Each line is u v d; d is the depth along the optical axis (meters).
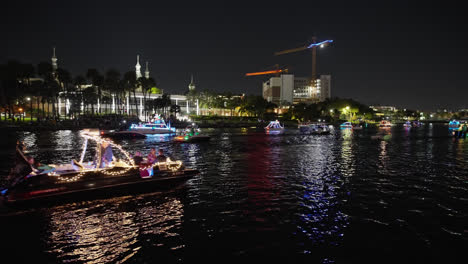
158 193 13.85
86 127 72.50
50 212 11.18
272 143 44.19
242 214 11.21
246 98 150.88
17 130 63.25
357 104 176.75
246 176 18.36
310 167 21.98
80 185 11.98
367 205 12.48
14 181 10.94
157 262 7.67
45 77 86.12
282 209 11.83
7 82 78.31
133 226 9.97
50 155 27.88
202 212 11.38
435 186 15.98
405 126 139.50
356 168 21.61
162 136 57.38
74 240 8.92
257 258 7.89
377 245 8.73
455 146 40.53
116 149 35.06
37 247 8.48
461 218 11.02
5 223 10.19
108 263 7.62
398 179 17.73
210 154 30.09
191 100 168.25
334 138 57.00
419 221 10.69
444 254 8.23
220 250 8.32
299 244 8.73
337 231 9.74
